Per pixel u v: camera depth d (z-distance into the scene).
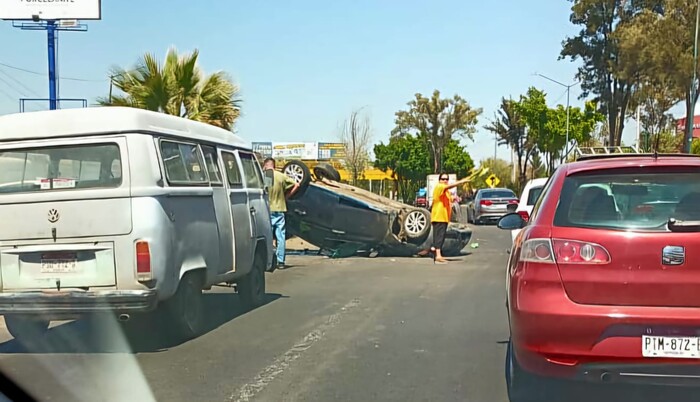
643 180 5.03
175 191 7.24
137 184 6.82
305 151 68.81
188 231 7.44
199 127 8.40
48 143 6.97
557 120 56.19
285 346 7.29
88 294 6.71
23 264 6.89
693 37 36.44
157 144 7.15
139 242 6.75
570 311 4.64
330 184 17.14
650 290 4.56
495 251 17.66
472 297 10.32
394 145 67.44
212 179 8.32
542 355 4.73
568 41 45.69
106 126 6.92
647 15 38.41
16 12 23.69
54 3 23.84
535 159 66.69
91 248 6.78
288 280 12.26
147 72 17.78
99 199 6.79
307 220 16.22
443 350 7.11
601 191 5.01
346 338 7.64
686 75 36.34
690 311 4.50
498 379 6.11
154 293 6.79
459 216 26.14
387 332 7.94
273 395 5.68
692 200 4.82
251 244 9.33
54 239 6.83
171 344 7.40
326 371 6.36
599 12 43.78
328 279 12.38
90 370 6.40
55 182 6.95
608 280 4.63
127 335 7.75
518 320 4.88
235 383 6.00
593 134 60.31
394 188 56.12
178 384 5.96
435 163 76.25
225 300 10.25
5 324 7.93
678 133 55.50
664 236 4.61
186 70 17.78
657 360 4.48
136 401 5.51
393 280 12.20
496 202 31.36
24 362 6.70
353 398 5.61
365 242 16.11
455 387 5.89
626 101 44.53
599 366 4.59
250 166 9.88
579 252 4.73
